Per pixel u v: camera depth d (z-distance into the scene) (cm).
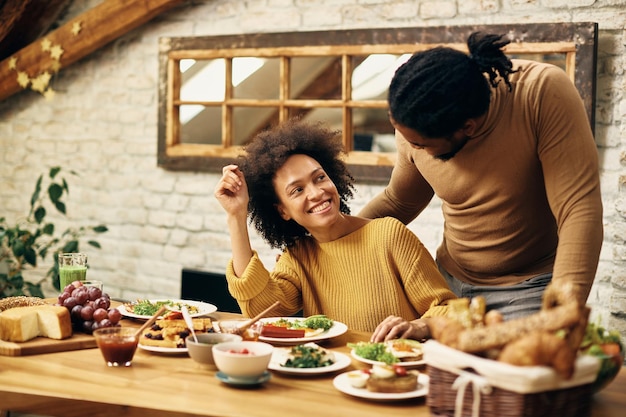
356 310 222
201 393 162
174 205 459
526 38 354
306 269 233
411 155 231
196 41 438
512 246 214
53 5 477
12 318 196
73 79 489
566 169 192
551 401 135
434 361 143
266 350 170
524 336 134
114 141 478
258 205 234
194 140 519
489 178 206
